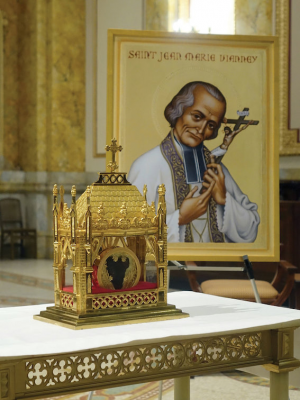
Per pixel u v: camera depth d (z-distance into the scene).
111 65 3.42
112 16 11.62
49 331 1.88
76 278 1.97
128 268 2.08
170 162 3.49
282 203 6.28
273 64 3.53
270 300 4.41
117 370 1.75
